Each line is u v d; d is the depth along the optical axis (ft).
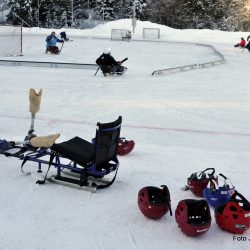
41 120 29.96
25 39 105.19
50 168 18.72
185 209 13.32
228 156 22.89
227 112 35.83
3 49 78.07
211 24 181.27
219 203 15.15
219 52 86.84
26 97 38.88
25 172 18.21
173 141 26.02
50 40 78.07
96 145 15.87
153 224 14.30
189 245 13.11
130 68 63.31
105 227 13.99
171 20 185.06
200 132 28.76
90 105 36.45
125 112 34.19
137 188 17.29
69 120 30.45
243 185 18.21
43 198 15.85
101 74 55.98
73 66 61.05
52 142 16.61
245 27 180.86
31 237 13.14
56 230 13.64
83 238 13.25
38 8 181.47
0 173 18.08
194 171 19.85
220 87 48.80
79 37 119.75
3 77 50.42
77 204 15.53
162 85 49.03
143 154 22.25
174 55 84.07
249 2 181.57
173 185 17.79
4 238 13.00
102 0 186.50
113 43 105.29
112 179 17.89
